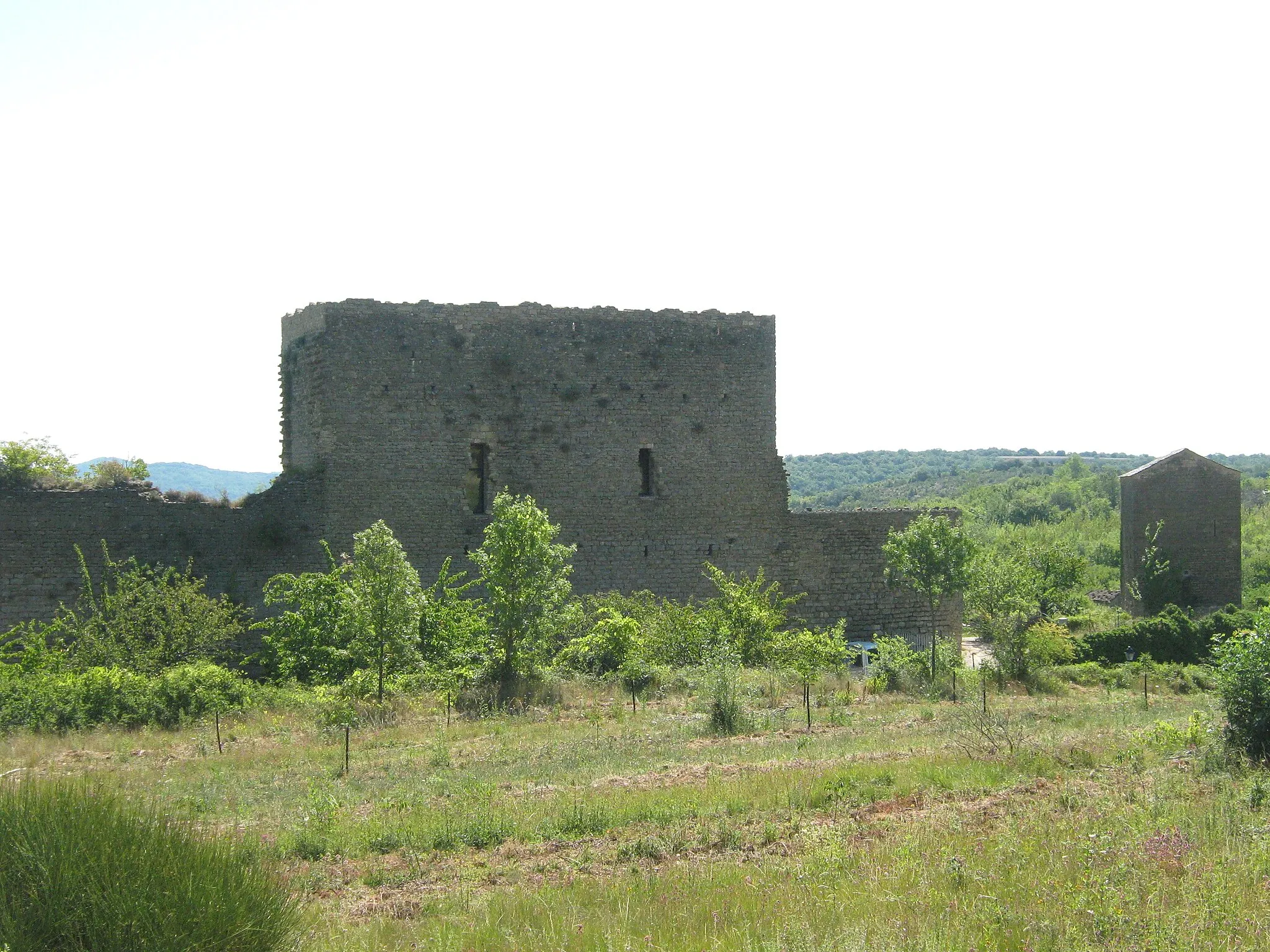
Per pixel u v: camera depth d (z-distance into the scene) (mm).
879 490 162625
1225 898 9734
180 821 10555
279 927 9586
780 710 27109
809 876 12102
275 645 30547
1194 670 38094
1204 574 56156
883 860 12477
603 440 35719
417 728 25078
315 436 33656
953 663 34562
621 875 13203
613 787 18156
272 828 15789
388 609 28000
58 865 8922
